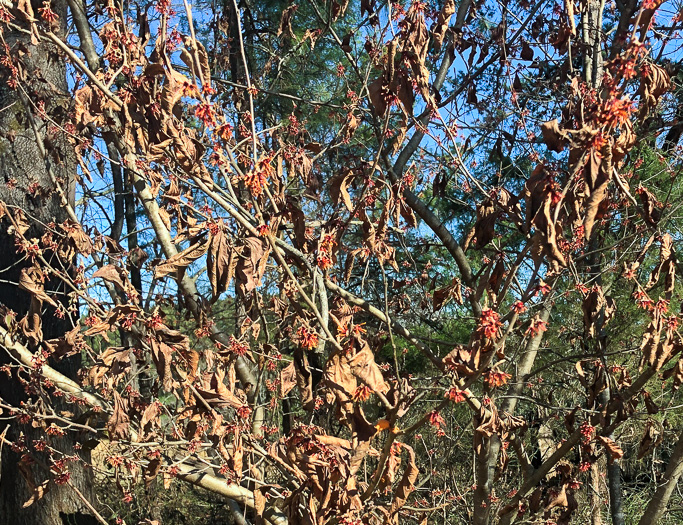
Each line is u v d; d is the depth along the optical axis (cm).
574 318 627
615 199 427
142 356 401
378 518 325
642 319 614
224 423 309
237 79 579
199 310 406
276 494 365
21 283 397
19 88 473
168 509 833
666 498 392
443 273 732
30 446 579
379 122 381
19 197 604
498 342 241
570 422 398
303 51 812
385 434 537
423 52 249
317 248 274
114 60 325
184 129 244
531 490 404
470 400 326
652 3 204
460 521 599
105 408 427
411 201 416
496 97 467
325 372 256
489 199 283
